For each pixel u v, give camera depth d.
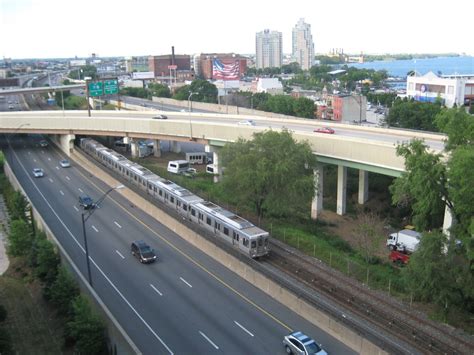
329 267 44.66
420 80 159.00
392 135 66.31
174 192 59.78
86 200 65.31
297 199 55.91
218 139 77.25
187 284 42.00
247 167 56.12
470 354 30.31
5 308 39.25
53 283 38.16
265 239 45.72
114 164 79.56
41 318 37.56
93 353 30.75
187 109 160.88
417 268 33.59
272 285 39.62
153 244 51.38
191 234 51.62
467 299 36.38
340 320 33.47
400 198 39.25
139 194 64.44
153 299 39.31
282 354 31.83
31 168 87.88
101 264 46.28
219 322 35.78
